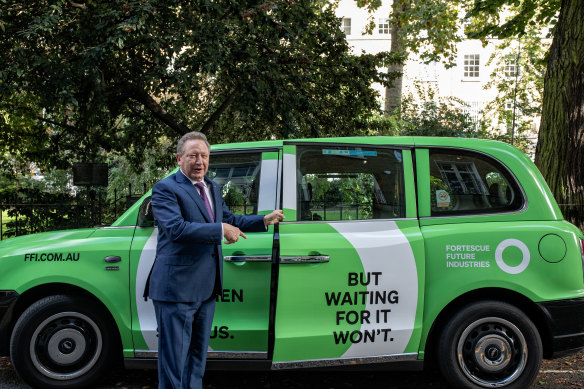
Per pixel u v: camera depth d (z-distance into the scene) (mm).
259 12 7820
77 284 3557
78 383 3621
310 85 9906
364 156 3611
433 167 3607
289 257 3342
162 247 2930
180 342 2854
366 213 3529
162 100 10961
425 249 3438
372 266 3393
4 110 10367
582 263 3479
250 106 8641
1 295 3566
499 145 3672
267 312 3443
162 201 2869
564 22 7199
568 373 4094
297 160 3598
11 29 7316
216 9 7566
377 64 10375
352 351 3375
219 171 3686
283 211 3498
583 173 6941
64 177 12906
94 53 6906
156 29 7680
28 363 3572
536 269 3424
